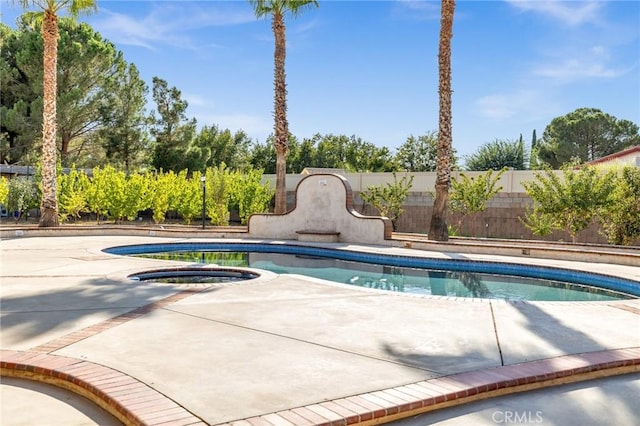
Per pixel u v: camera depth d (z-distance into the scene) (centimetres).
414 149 4397
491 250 1466
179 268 1066
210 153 3994
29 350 486
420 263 1368
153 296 762
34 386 421
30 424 347
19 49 3147
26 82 3198
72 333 549
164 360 458
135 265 1098
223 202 2541
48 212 2038
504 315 671
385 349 504
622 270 1155
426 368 447
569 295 1025
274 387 395
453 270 1325
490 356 486
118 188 2341
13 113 2978
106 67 3247
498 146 3747
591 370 455
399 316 656
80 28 3197
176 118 3531
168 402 361
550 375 434
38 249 1429
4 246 1512
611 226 1734
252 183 2558
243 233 1983
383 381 412
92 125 3353
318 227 1864
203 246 1719
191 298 752
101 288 822
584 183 1697
